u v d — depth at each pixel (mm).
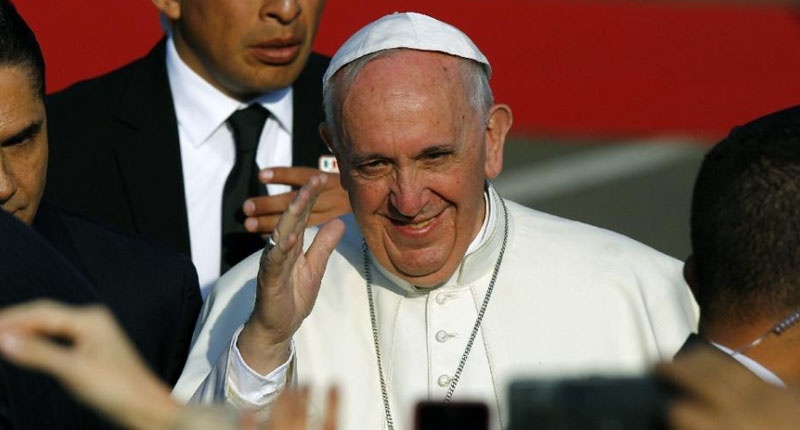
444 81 14594
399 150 14359
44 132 15133
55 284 10914
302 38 19750
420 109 14375
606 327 16359
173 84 20547
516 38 43562
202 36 19688
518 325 16297
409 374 16109
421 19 15172
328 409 7379
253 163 20391
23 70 14656
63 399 10539
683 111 43125
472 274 16297
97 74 30797
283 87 20016
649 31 45062
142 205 20156
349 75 14734
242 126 20359
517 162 43875
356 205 15070
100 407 7043
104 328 7156
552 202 42125
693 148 43938
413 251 15141
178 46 20391
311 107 20750
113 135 20438
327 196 19281
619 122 43250
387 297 16422
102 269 16828
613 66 43906
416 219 14844
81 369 6988
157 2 20156
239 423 7160
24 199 14898
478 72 15047
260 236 19500
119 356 7113
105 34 32062
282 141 20562
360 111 14508
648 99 43281
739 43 44719
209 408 7152
